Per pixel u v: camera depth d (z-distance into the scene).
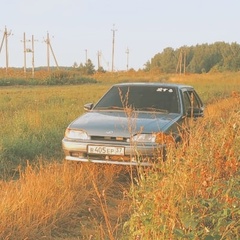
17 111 16.00
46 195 5.85
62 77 61.28
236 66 126.19
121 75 81.44
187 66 142.12
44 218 5.40
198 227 3.90
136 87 8.98
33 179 6.25
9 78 56.91
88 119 7.88
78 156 7.45
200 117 8.69
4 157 8.95
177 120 7.88
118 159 7.22
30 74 73.31
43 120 12.56
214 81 55.72
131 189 4.88
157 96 8.66
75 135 7.53
